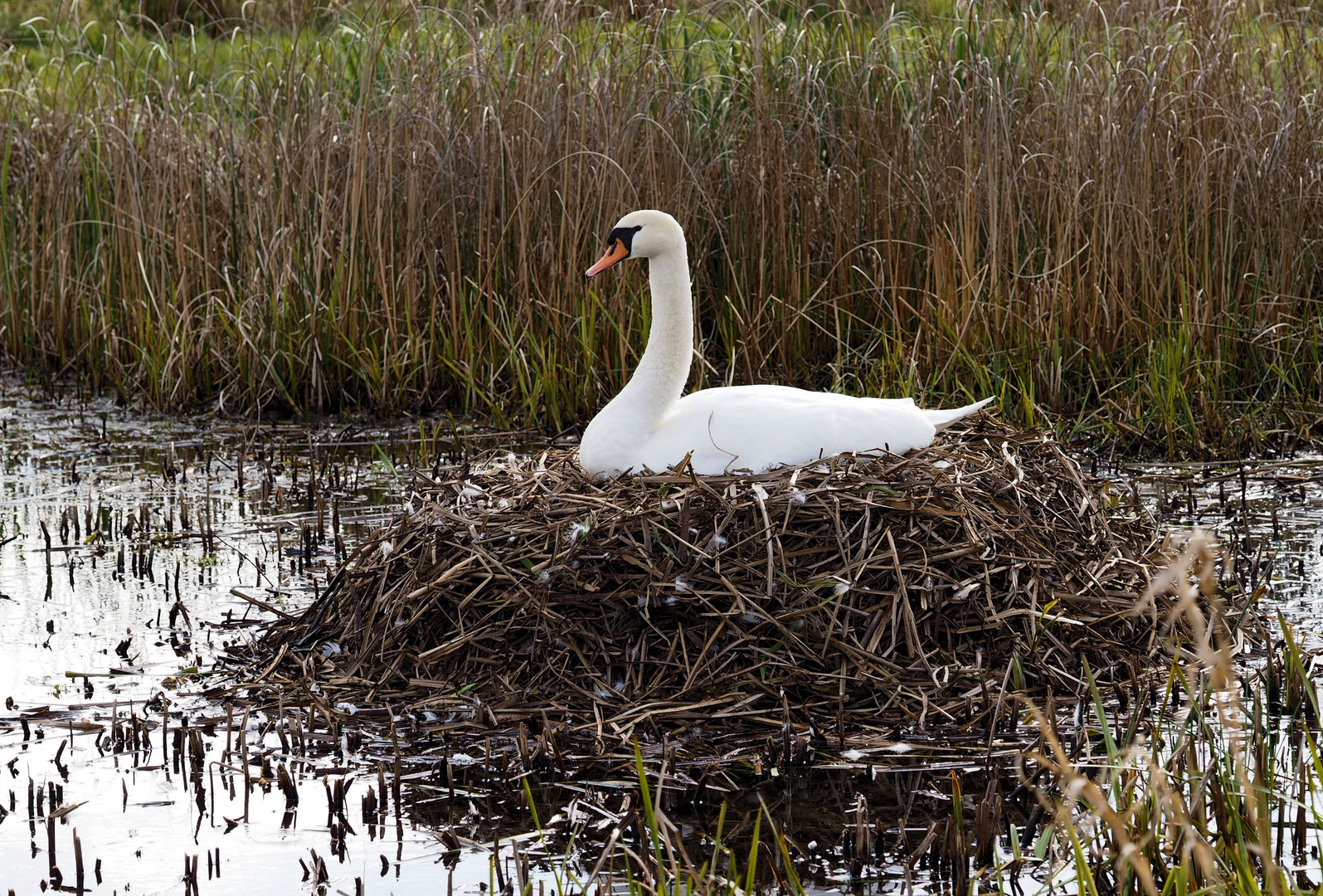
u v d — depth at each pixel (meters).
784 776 6.22
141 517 10.23
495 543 7.32
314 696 7.04
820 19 14.18
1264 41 13.85
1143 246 12.70
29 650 7.80
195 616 8.31
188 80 14.61
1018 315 12.45
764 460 7.50
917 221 13.20
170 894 5.39
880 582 7.07
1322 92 13.52
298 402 13.80
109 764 6.46
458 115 13.74
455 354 13.49
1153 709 6.77
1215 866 4.95
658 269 7.97
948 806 5.94
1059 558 7.41
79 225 15.25
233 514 10.41
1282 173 12.92
